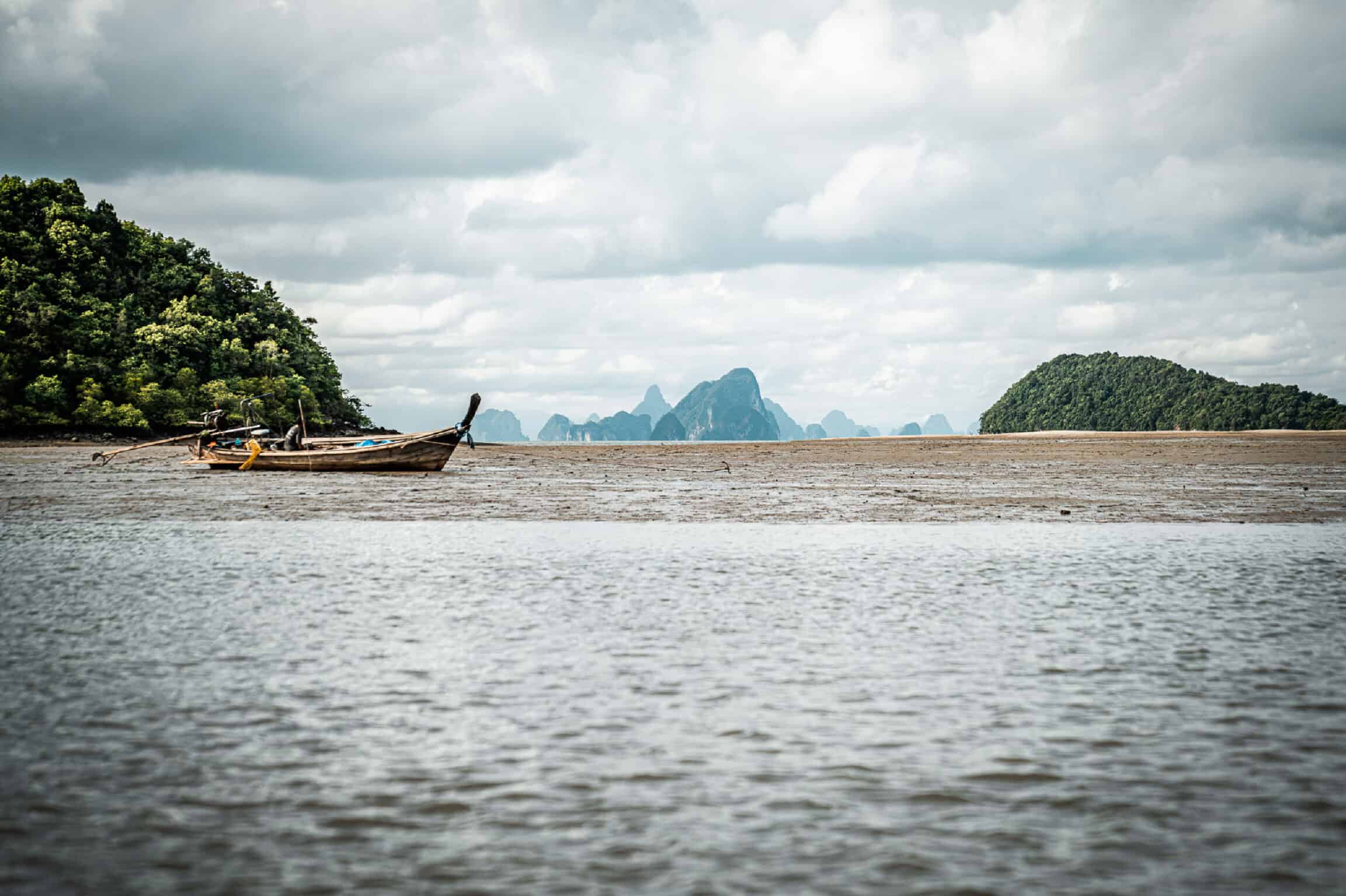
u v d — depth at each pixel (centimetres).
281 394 14000
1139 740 948
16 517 3059
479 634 1377
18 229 13200
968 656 1270
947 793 817
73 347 12325
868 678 1164
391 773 858
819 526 2872
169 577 1883
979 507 3447
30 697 1077
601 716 1016
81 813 775
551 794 813
